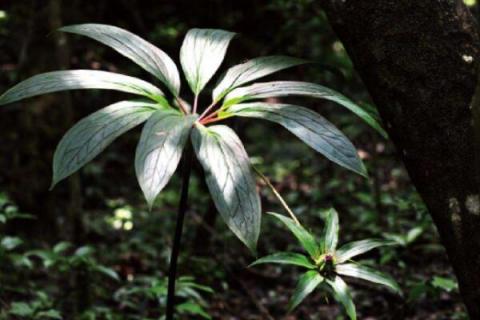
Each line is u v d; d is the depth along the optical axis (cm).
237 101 154
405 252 370
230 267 447
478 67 158
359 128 517
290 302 146
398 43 160
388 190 555
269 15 743
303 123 142
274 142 875
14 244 338
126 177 752
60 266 364
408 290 351
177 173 716
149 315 371
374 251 412
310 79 588
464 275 160
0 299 329
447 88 158
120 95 785
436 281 281
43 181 556
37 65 563
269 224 523
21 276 423
